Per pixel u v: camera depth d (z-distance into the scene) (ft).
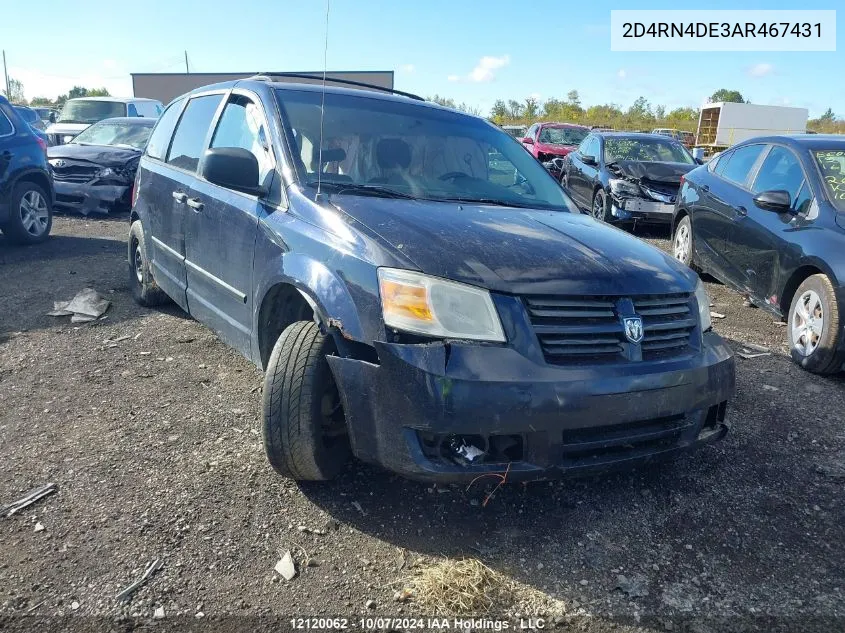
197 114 15.85
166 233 15.74
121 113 55.57
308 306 10.91
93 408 12.38
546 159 54.75
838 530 9.71
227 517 9.25
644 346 9.11
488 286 8.49
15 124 27.09
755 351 17.57
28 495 9.52
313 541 8.87
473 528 9.34
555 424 8.32
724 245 21.45
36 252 26.32
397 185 11.74
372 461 8.80
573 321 8.76
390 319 8.50
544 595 8.15
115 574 8.06
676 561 8.88
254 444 11.25
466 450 8.46
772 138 21.06
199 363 14.80
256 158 12.14
